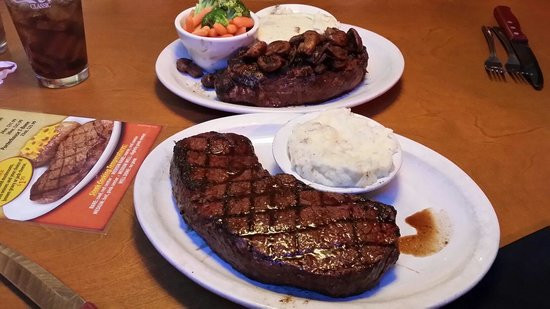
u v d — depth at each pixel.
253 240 0.34
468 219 0.40
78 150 0.48
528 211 0.42
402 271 0.37
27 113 0.53
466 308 0.33
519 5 0.75
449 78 0.60
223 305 0.35
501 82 0.59
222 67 0.61
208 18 0.59
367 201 0.38
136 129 0.51
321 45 0.54
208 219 0.36
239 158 0.42
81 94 0.57
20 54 0.65
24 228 0.40
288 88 0.52
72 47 0.56
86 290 0.35
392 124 0.52
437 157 0.45
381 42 0.65
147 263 0.37
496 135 0.51
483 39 0.68
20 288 0.35
